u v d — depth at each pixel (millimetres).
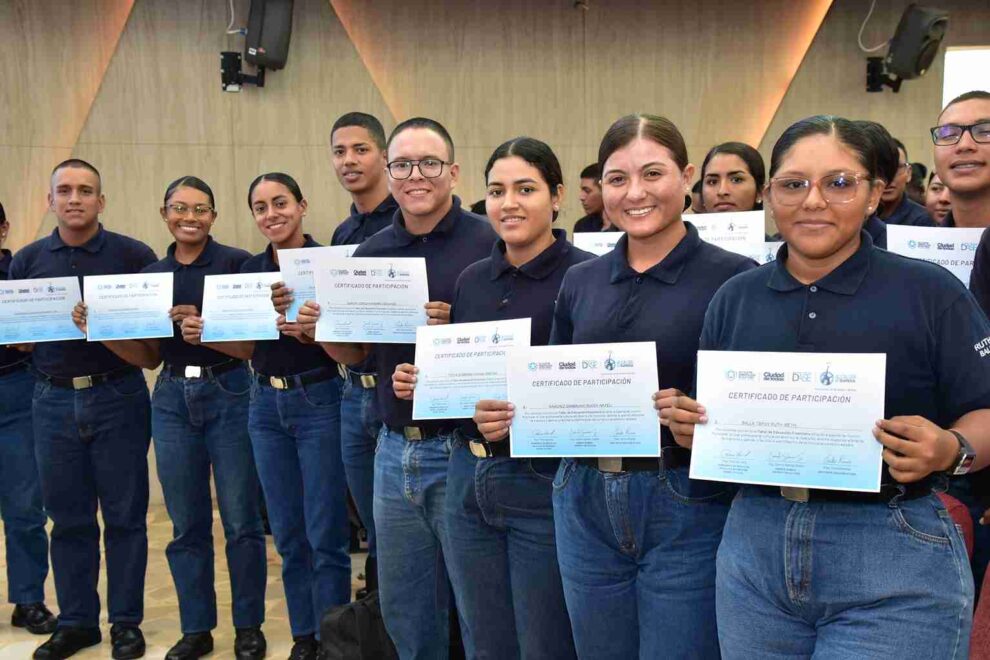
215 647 3398
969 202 2457
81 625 3381
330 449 3061
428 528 2377
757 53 5371
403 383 2090
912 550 1374
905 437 1339
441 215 2467
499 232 2104
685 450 1730
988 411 1396
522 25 5332
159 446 3264
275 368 3074
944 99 5367
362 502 3004
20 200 5121
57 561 3350
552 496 1976
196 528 3299
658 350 1768
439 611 2436
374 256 2521
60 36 5098
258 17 4969
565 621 2078
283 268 2865
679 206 1797
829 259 1491
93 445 3297
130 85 5156
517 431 1822
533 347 1812
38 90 5098
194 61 5180
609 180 1812
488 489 2057
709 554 1706
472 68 5336
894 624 1359
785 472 1439
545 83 5363
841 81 5359
